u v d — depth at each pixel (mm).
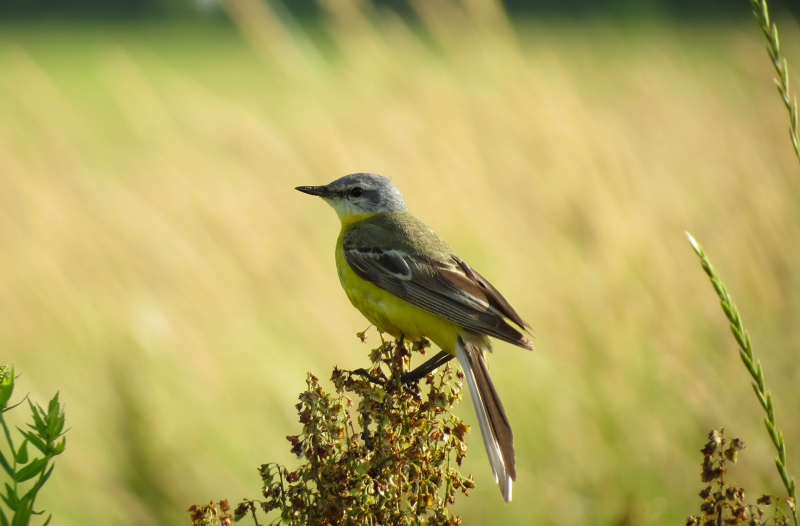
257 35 13570
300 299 12477
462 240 12531
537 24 36000
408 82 13922
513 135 13109
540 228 12578
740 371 11195
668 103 15250
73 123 21844
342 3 13938
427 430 5574
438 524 5426
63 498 10328
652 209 13141
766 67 14555
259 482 10883
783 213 12539
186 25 51312
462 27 13781
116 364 11016
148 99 16375
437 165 13062
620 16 21312
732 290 12211
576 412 10867
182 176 14352
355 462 5395
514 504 10383
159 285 12695
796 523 4812
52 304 12250
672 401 11195
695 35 29562
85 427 10766
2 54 43438
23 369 11727
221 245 12914
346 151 13469
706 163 13797
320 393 5449
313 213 13797
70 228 13539
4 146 16125
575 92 14250
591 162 13039
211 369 11609
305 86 14898
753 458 10180
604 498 10234
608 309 11688
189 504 10148
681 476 10289
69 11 56344
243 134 14617
